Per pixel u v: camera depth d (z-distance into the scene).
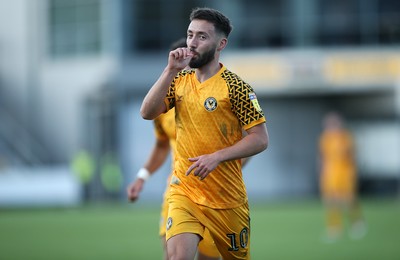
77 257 44.12
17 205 102.31
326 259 42.12
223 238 23.70
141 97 117.75
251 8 119.69
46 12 134.25
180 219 23.03
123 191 116.19
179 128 23.36
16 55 135.50
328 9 118.56
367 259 41.91
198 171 21.83
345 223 67.94
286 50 116.81
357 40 118.25
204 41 22.44
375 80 115.12
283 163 119.94
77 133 131.38
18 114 135.00
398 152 117.06
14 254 45.88
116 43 118.81
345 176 59.69
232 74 22.98
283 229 62.19
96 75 128.62
